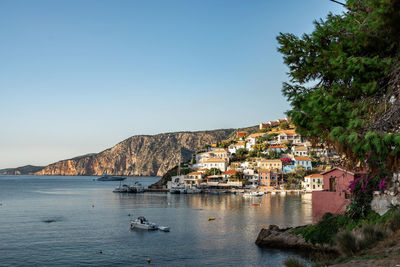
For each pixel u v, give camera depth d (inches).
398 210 970.1
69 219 3043.8
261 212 3253.0
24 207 4163.4
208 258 1588.3
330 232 1290.6
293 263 815.1
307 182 5989.2
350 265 593.6
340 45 458.0
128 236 2208.4
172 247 1857.8
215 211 3484.3
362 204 1227.9
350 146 419.8
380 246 730.2
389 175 1144.8
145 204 4446.4
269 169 6796.3
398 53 420.5
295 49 516.7
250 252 1585.9
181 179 7450.8
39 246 1939.0
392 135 377.1
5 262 1628.9
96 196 6156.5
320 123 456.1
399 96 404.2
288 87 534.0
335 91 464.4
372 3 393.1
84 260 1648.6
